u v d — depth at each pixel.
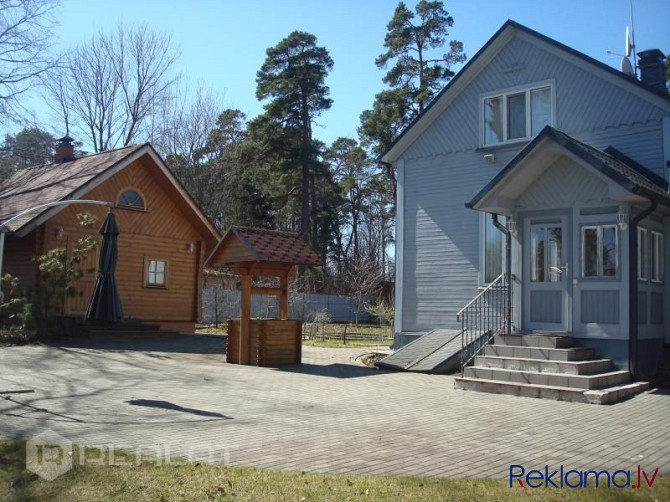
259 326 14.80
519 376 11.43
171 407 9.11
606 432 7.95
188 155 41.84
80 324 20.06
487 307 15.96
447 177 17.39
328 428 7.93
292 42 46.31
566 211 12.88
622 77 14.55
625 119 14.56
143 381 11.70
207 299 32.00
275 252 14.92
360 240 60.22
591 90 15.13
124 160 22.22
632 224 12.13
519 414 9.15
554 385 10.97
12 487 5.45
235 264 15.22
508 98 16.56
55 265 19.02
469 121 17.16
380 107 39.94
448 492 5.39
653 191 11.84
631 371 11.86
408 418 8.70
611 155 14.09
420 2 39.38
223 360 15.87
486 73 16.95
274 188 48.06
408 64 39.69
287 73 46.00
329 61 46.97
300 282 41.47
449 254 17.09
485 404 10.00
